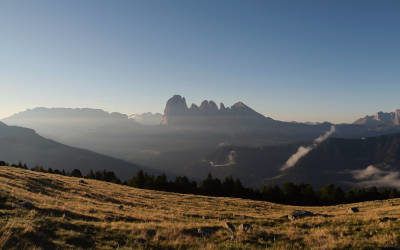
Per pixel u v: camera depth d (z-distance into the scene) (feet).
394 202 220.23
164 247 63.87
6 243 57.67
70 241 63.41
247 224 81.97
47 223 70.59
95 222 78.79
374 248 58.13
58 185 176.24
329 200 407.23
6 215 74.33
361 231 71.82
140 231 72.38
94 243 63.77
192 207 169.78
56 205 95.86
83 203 127.75
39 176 197.26
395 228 70.90
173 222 93.04
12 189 116.16
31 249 56.75
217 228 78.79
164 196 223.51
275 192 408.87
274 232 74.64
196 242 66.85
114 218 90.53
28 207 84.38
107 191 194.80
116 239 67.00
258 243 66.54
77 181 234.99
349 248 59.21
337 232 72.54
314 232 73.67
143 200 178.70
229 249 61.41
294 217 100.58
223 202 220.02
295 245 64.28
